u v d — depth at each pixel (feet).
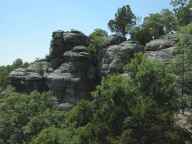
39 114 305.53
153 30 387.75
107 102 204.95
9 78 391.04
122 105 200.54
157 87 199.00
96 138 197.77
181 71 211.00
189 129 208.54
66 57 362.53
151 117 188.55
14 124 304.91
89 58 358.43
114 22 451.53
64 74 351.67
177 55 215.72
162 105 196.13
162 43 313.12
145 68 202.59
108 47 355.97
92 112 238.48
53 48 380.58
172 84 200.44
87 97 346.74
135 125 188.03
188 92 209.46
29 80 373.81
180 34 222.89
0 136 298.56
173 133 184.24
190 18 401.90
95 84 355.36
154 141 182.60
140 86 203.51
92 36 394.32
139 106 191.21
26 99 332.80
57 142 231.91
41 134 240.73
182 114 228.02
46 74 373.20
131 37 403.13
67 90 347.36
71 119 248.32
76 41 375.86
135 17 445.37
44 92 350.84
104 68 338.34
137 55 217.36
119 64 326.03
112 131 196.13
